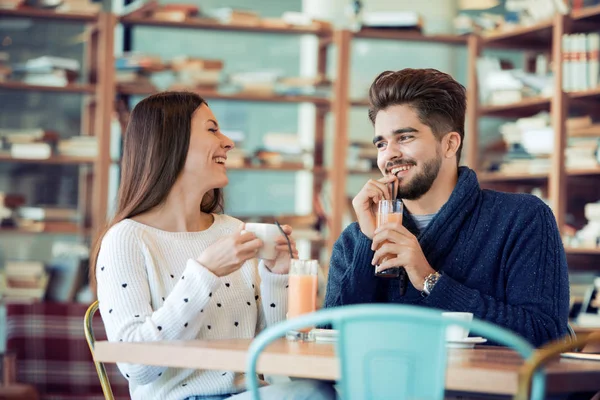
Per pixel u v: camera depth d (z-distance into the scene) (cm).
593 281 489
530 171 511
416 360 161
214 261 223
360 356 164
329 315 165
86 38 568
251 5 610
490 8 609
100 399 439
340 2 607
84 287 513
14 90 532
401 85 273
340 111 546
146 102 258
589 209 486
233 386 240
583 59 493
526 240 267
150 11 538
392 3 617
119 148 564
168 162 253
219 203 278
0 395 404
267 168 543
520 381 153
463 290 252
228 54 602
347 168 549
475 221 274
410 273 254
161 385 239
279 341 215
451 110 276
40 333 445
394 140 275
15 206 525
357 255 276
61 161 523
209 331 247
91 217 538
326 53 567
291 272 223
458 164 287
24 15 525
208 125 259
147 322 222
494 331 158
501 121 557
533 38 538
